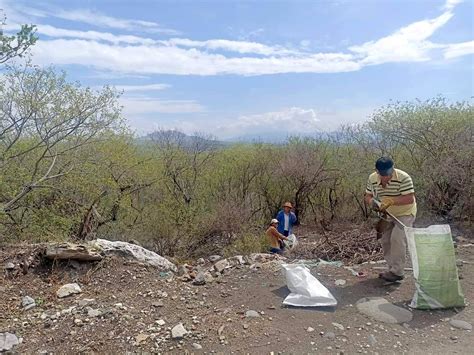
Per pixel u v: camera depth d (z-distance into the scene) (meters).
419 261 4.25
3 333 3.71
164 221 10.97
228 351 3.41
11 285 4.72
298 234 12.01
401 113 10.85
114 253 5.47
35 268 5.07
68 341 3.60
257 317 3.98
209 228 11.10
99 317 3.99
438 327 3.87
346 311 4.14
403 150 11.21
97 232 10.16
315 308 4.20
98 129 8.96
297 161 13.67
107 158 9.63
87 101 8.55
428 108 10.37
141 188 11.16
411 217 4.76
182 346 3.47
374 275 5.19
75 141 8.87
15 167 8.27
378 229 4.95
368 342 3.59
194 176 12.80
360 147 12.64
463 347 3.53
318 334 3.70
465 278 5.08
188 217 11.30
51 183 8.79
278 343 3.54
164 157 12.62
